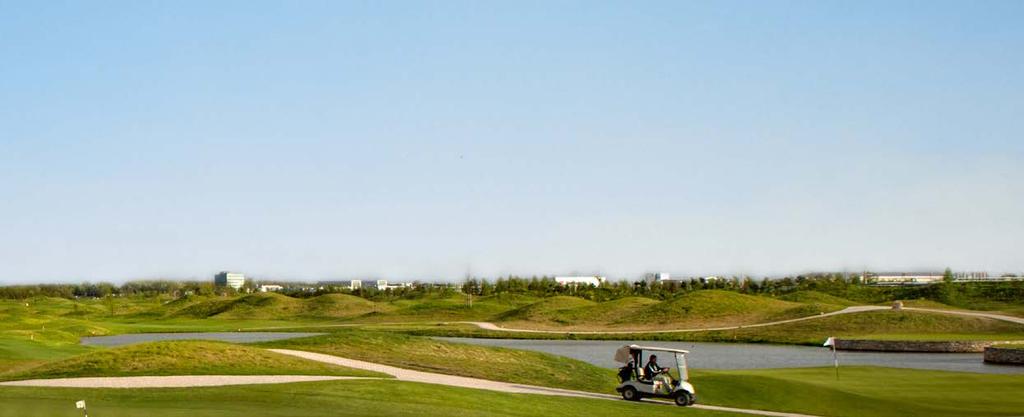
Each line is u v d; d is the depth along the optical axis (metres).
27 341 89.31
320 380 47.09
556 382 59.31
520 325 156.00
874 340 105.19
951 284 194.62
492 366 62.97
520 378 59.22
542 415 40.72
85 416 33.25
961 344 100.62
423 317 180.75
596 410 44.03
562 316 163.00
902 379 63.78
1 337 93.25
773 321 138.50
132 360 52.84
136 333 143.75
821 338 116.94
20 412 34.66
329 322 176.75
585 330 146.75
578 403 46.34
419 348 68.25
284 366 54.06
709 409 47.53
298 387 43.25
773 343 117.69
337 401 39.41
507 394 47.50
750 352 102.56
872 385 60.28
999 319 122.25
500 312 185.00
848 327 123.06
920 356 95.12
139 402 38.50
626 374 50.56
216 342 61.00
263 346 69.38
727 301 159.62
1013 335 111.69
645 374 50.31
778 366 83.56
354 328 151.12
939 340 102.25
